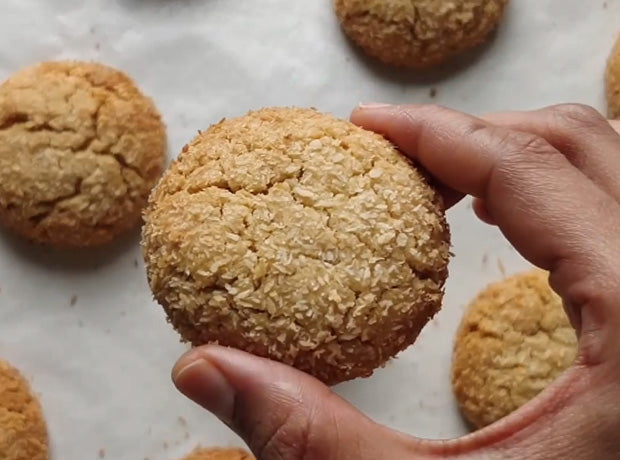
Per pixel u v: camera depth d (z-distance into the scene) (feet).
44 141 0.96
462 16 1.00
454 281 1.03
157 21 1.04
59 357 1.00
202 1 1.05
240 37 1.05
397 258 0.63
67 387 1.00
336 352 0.62
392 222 0.64
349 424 0.59
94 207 0.97
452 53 1.04
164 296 0.64
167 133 1.03
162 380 1.01
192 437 1.00
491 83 1.06
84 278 1.02
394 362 1.01
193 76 1.04
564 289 0.63
